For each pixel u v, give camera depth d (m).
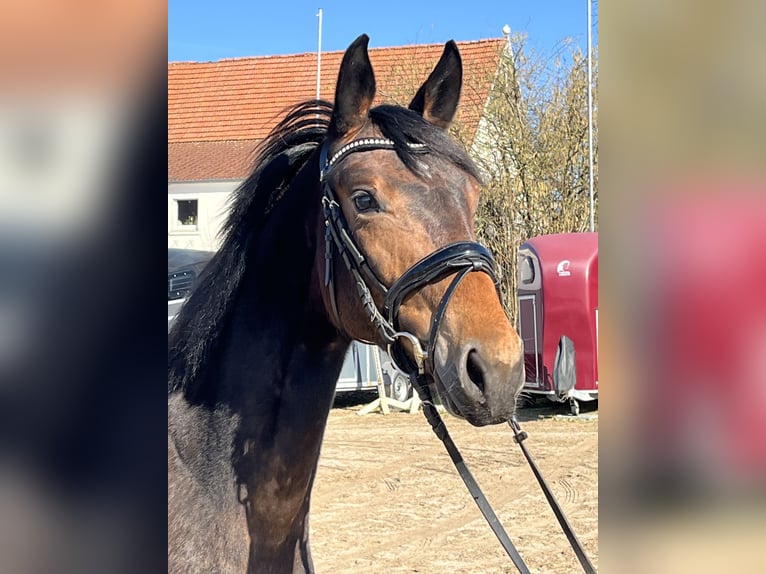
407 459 7.53
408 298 1.79
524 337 10.25
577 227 12.98
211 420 1.91
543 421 9.52
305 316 1.98
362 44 1.92
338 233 1.87
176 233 17.00
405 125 1.89
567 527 1.95
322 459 7.57
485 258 1.79
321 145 2.06
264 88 19.80
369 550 4.83
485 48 15.73
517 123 13.14
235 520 1.86
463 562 4.59
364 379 10.63
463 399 1.64
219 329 1.99
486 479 6.69
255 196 2.08
